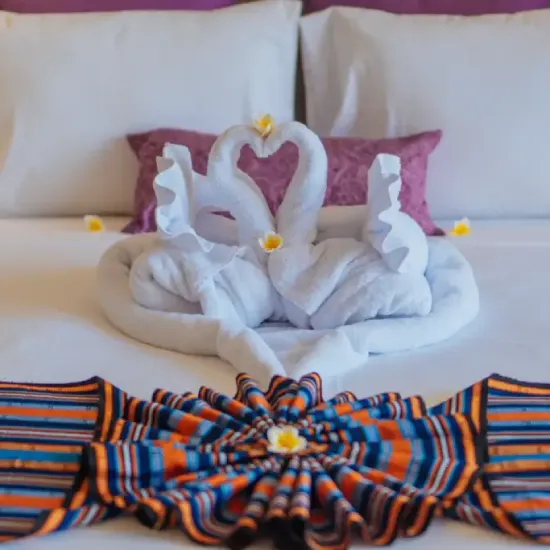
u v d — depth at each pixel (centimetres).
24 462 95
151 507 82
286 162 183
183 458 90
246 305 137
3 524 85
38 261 170
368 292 133
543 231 191
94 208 202
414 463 92
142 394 115
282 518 81
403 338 129
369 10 208
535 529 84
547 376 120
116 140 196
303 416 99
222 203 144
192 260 135
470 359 126
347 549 81
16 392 111
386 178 134
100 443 91
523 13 205
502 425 103
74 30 197
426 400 113
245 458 91
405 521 84
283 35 206
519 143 196
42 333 135
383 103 201
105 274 145
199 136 190
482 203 200
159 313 133
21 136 195
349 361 123
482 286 156
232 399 103
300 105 228
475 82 197
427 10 215
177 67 197
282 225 145
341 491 87
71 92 194
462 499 89
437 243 153
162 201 135
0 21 201
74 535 85
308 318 138
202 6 216
